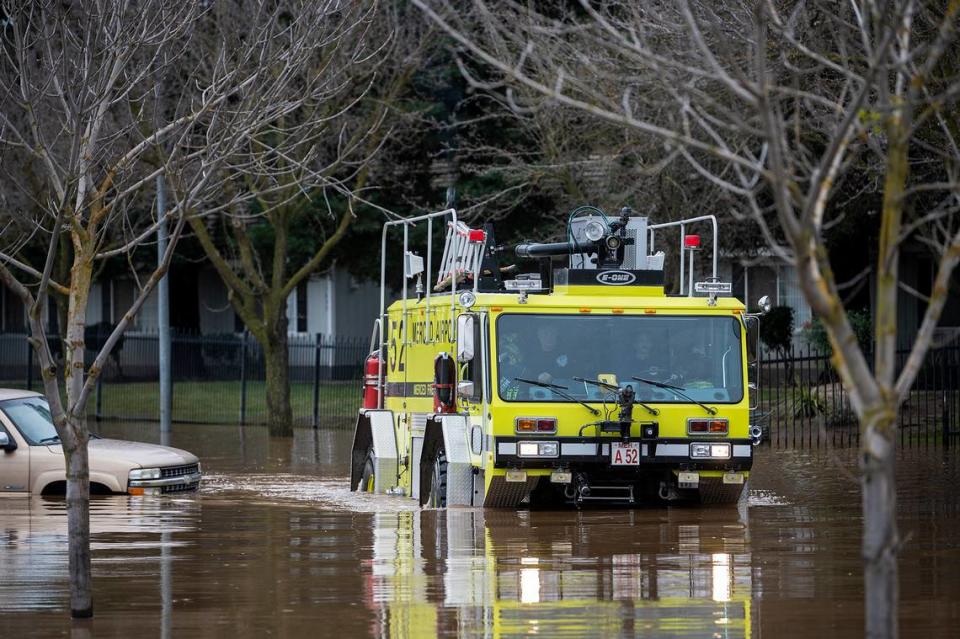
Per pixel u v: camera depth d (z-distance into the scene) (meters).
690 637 23.14
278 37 43.81
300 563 30.86
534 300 39.41
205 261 123.06
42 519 39.16
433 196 93.50
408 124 82.50
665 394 39.31
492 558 31.30
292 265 102.69
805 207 16.84
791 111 45.19
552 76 39.84
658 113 50.50
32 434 45.75
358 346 97.50
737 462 39.47
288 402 81.00
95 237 28.31
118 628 24.30
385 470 47.81
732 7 33.22
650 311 39.84
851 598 26.23
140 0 31.95
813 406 68.69
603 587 27.62
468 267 44.28
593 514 39.38
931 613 24.88
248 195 33.91
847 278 89.50
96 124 28.16
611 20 41.41
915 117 33.53
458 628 23.91
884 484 16.55
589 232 41.78
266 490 49.56
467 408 41.28
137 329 127.12
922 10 30.11
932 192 49.94
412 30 71.19
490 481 38.97
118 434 81.31
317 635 23.48
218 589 27.78
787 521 37.47
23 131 45.72
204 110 30.64
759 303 40.72
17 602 26.81
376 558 31.47
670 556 31.41
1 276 25.72
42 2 31.25
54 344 114.62
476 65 79.50
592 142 64.69
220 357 113.25
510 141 85.19
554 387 38.88
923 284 93.00
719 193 58.69
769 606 25.58
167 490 46.22
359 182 77.62
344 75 56.47
